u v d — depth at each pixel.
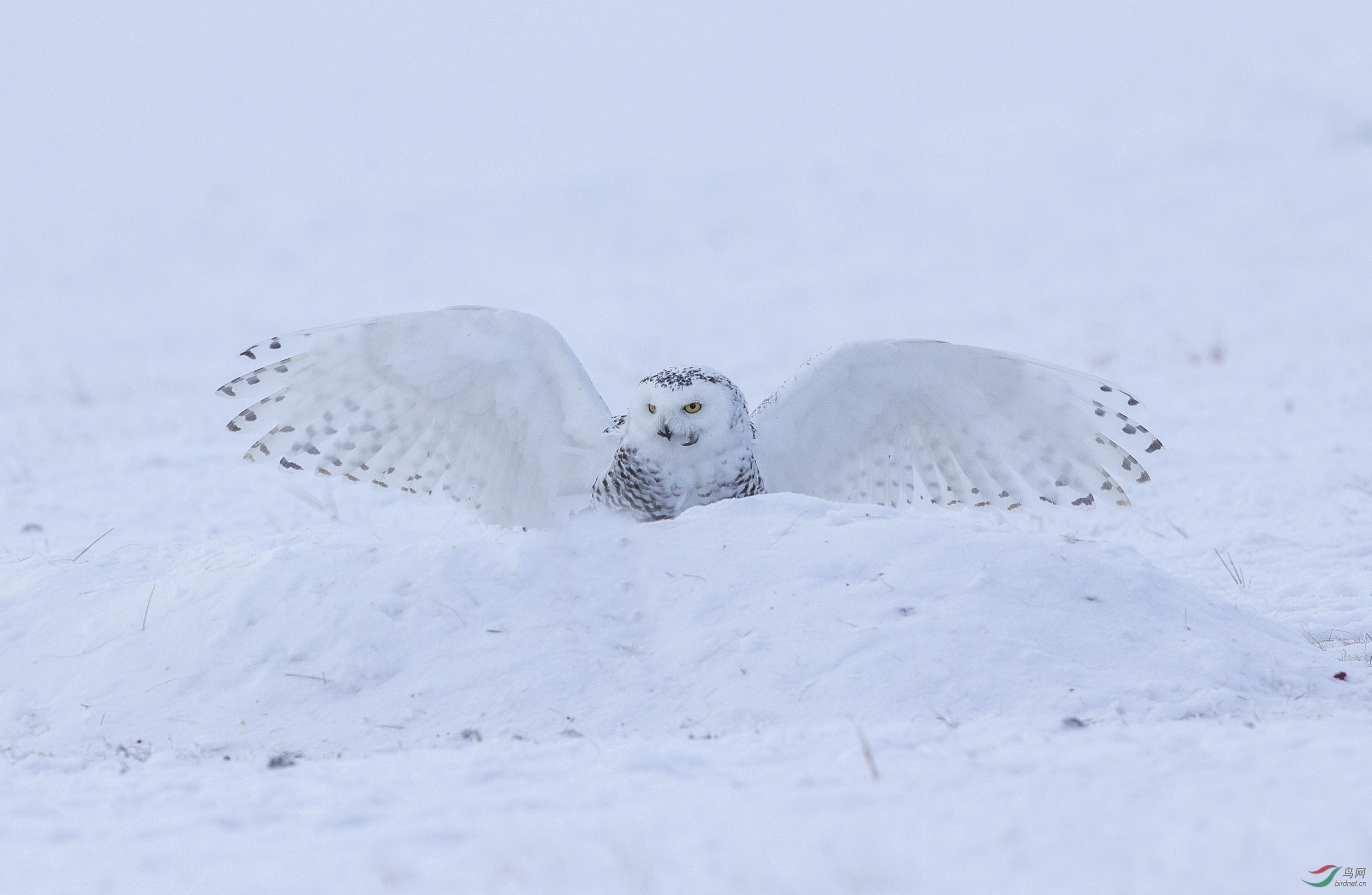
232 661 9.96
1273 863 5.36
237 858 5.87
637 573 10.30
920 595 9.91
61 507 19.39
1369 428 21.78
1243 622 10.68
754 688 9.27
